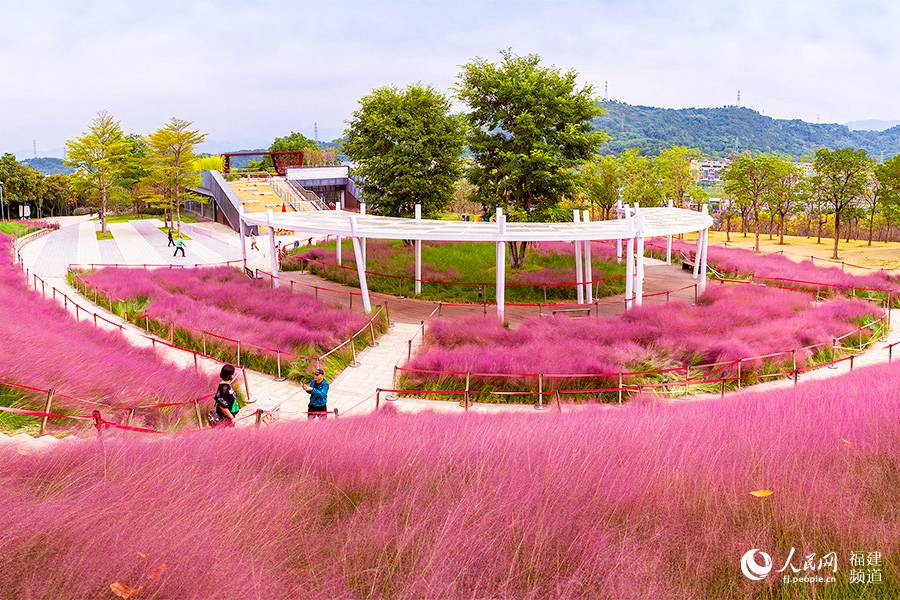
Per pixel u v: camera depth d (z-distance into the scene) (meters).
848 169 48.03
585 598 3.77
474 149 31.12
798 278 30.58
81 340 14.88
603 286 29.06
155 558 4.00
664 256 39.22
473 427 7.85
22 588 3.68
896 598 3.72
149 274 28.64
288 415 12.88
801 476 4.96
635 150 58.94
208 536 4.31
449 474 5.70
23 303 18.34
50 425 9.38
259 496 5.09
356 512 4.87
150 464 5.89
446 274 30.11
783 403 8.12
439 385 15.07
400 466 5.84
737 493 4.78
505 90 28.77
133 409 10.15
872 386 8.79
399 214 36.19
